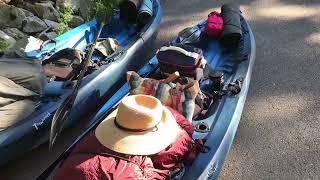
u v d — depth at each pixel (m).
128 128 1.33
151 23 2.43
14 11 2.50
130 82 1.69
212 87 1.86
